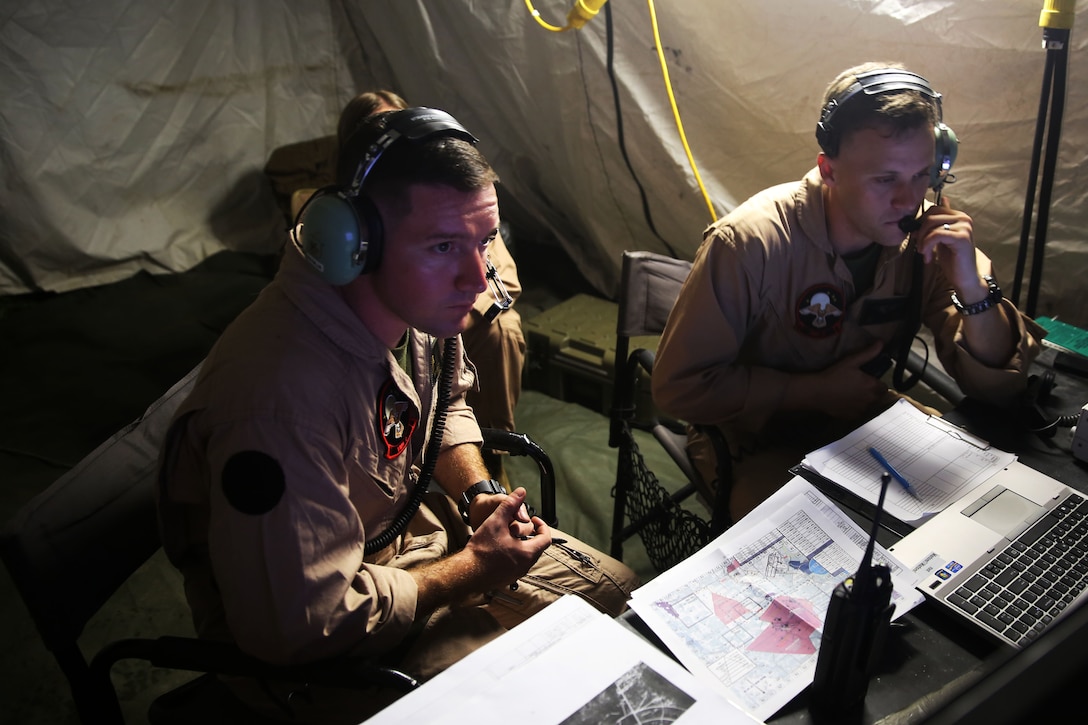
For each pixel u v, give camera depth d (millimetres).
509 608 1357
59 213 3148
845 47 2059
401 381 1149
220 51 3252
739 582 1028
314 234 955
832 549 1072
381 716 832
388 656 1134
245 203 3564
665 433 1729
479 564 1147
